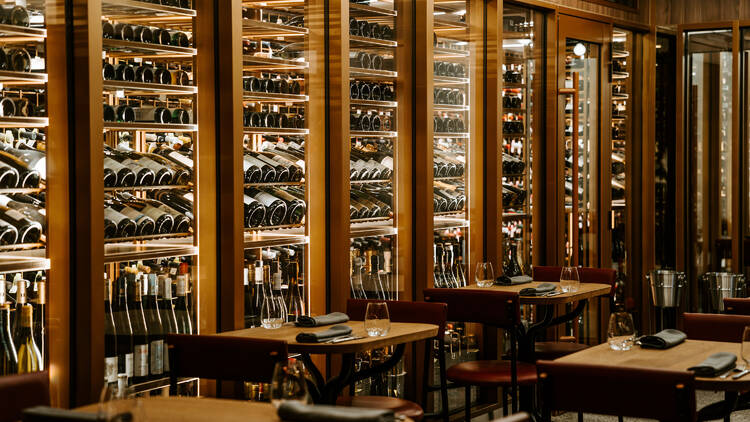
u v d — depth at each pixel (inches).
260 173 184.2
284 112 192.9
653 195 328.8
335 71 195.6
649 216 328.8
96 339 145.5
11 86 142.5
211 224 169.2
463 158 249.3
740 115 317.1
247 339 133.6
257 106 187.6
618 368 109.4
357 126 209.2
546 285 215.6
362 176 212.1
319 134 195.8
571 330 286.7
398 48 220.4
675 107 328.5
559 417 231.3
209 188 169.2
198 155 169.9
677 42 322.3
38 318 145.9
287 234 196.1
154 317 165.6
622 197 321.7
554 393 113.0
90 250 144.0
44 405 113.0
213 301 169.8
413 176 223.5
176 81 168.2
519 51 263.9
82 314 145.0
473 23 246.5
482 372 188.1
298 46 193.9
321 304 197.0
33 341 145.3
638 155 329.4
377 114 215.6
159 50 161.8
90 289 144.2
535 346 221.8
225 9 167.0
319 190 196.2
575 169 272.5
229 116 167.8
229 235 168.9
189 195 169.9
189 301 170.9
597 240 303.1
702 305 324.8
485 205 248.7
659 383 107.1
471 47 247.6
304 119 197.0
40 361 145.5
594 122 297.9
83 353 145.0
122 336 161.2
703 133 325.4
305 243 197.2
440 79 239.1
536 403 219.0
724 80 320.2
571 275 213.8
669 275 309.4
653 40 324.5
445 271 242.4
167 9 161.6
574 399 112.0
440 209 240.1
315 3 194.2
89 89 143.3
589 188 298.5
